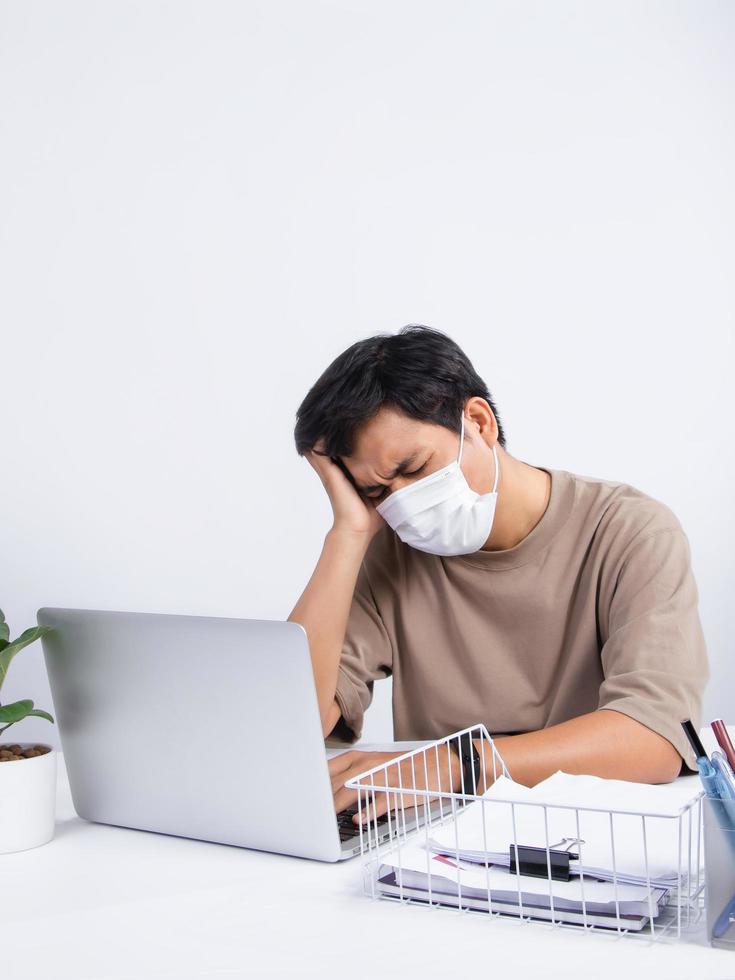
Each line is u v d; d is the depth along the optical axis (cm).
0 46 284
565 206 303
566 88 303
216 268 296
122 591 289
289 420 300
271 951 76
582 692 143
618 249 302
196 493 294
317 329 302
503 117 304
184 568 293
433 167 305
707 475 298
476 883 82
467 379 139
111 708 107
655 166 301
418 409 132
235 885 91
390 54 304
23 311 284
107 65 290
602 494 145
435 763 111
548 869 79
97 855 101
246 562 297
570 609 144
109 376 289
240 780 99
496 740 116
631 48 301
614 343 302
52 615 111
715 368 298
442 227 305
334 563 141
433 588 153
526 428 305
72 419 287
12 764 103
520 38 303
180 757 102
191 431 294
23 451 284
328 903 85
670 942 75
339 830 102
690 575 136
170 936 80
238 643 95
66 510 286
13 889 92
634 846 85
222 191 297
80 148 289
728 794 73
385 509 140
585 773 113
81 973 74
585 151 303
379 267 304
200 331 295
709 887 74
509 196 304
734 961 71
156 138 293
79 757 112
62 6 288
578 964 71
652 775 116
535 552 145
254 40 299
